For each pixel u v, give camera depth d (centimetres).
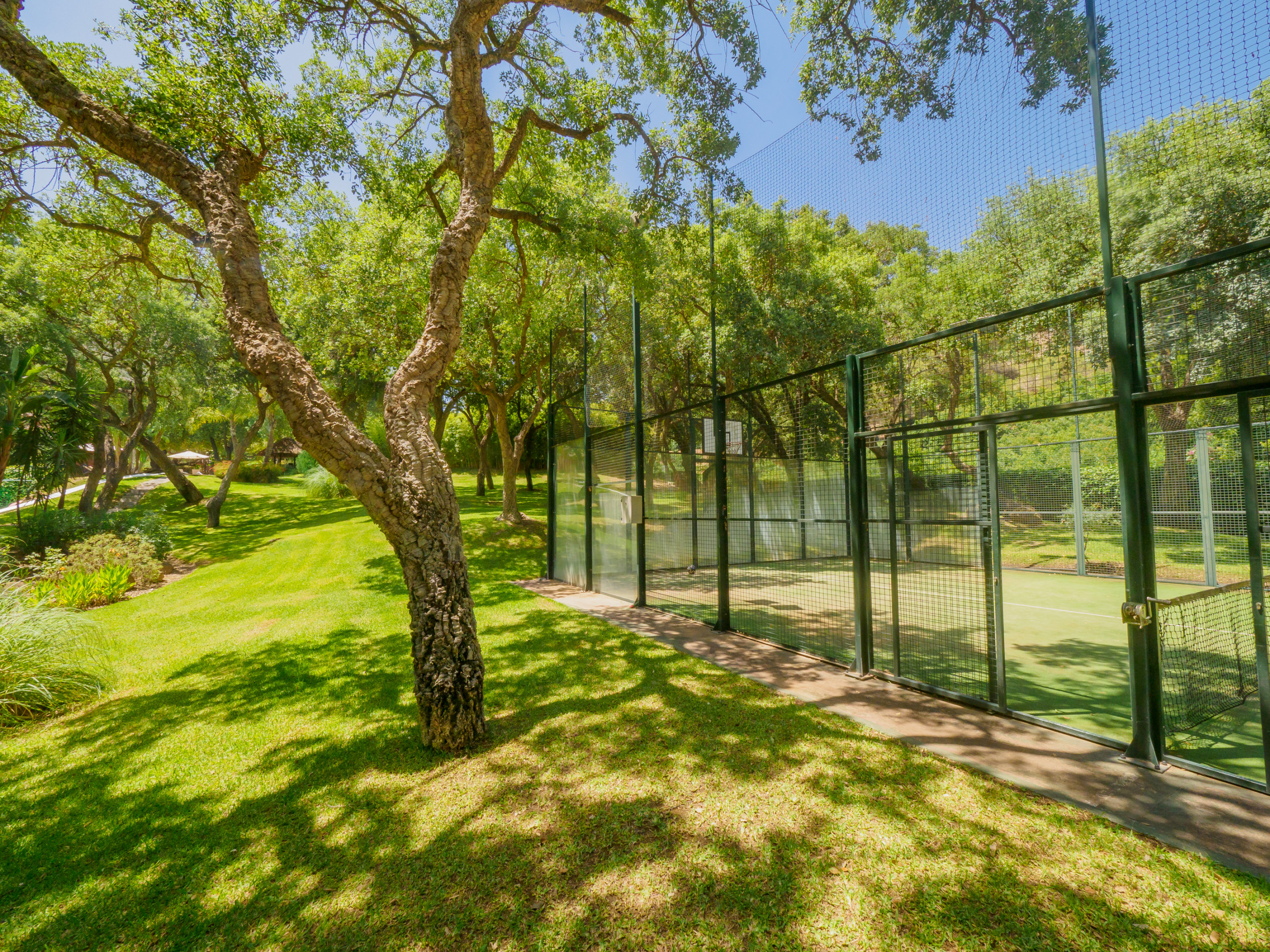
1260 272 273
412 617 363
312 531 1619
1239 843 232
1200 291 290
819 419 764
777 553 1177
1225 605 428
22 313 1661
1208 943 181
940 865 225
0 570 996
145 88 548
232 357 2027
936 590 425
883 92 505
